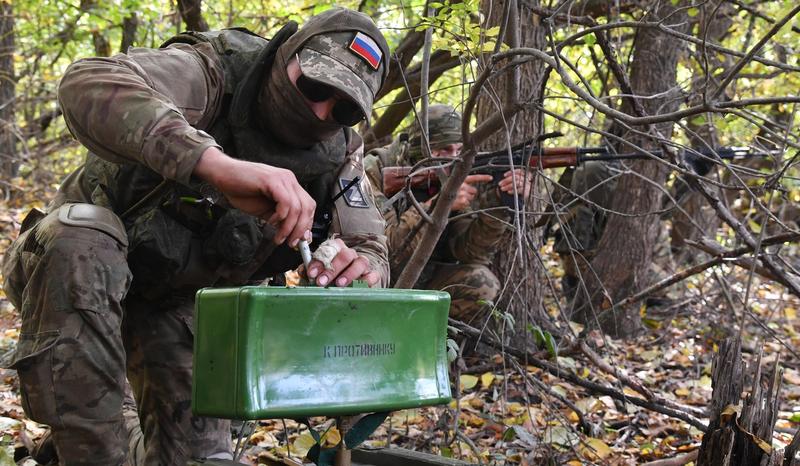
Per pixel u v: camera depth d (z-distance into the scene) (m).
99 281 2.19
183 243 2.44
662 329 5.95
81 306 2.15
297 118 2.32
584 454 3.36
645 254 5.77
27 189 9.16
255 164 1.93
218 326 1.67
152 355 2.59
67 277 2.15
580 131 5.44
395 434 3.45
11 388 3.91
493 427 3.61
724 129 3.97
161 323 2.61
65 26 11.56
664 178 5.70
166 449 2.57
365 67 2.31
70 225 2.19
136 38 9.27
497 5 3.43
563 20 4.08
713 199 3.59
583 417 3.66
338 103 2.30
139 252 2.42
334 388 1.71
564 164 3.98
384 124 5.79
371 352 1.77
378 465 2.10
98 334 2.18
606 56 3.79
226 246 2.40
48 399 2.14
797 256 6.03
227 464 1.91
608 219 5.78
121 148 2.02
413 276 3.36
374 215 2.67
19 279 2.33
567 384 4.36
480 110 4.30
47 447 2.80
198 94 2.31
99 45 11.45
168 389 2.58
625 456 3.41
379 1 6.10
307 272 2.04
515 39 2.88
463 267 4.47
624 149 5.18
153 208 2.42
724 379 2.12
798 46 4.90
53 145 11.27
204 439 2.60
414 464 2.04
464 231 4.50
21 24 11.91
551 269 7.12
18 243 2.35
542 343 4.27
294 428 3.52
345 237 2.58
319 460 1.83
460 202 4.00
